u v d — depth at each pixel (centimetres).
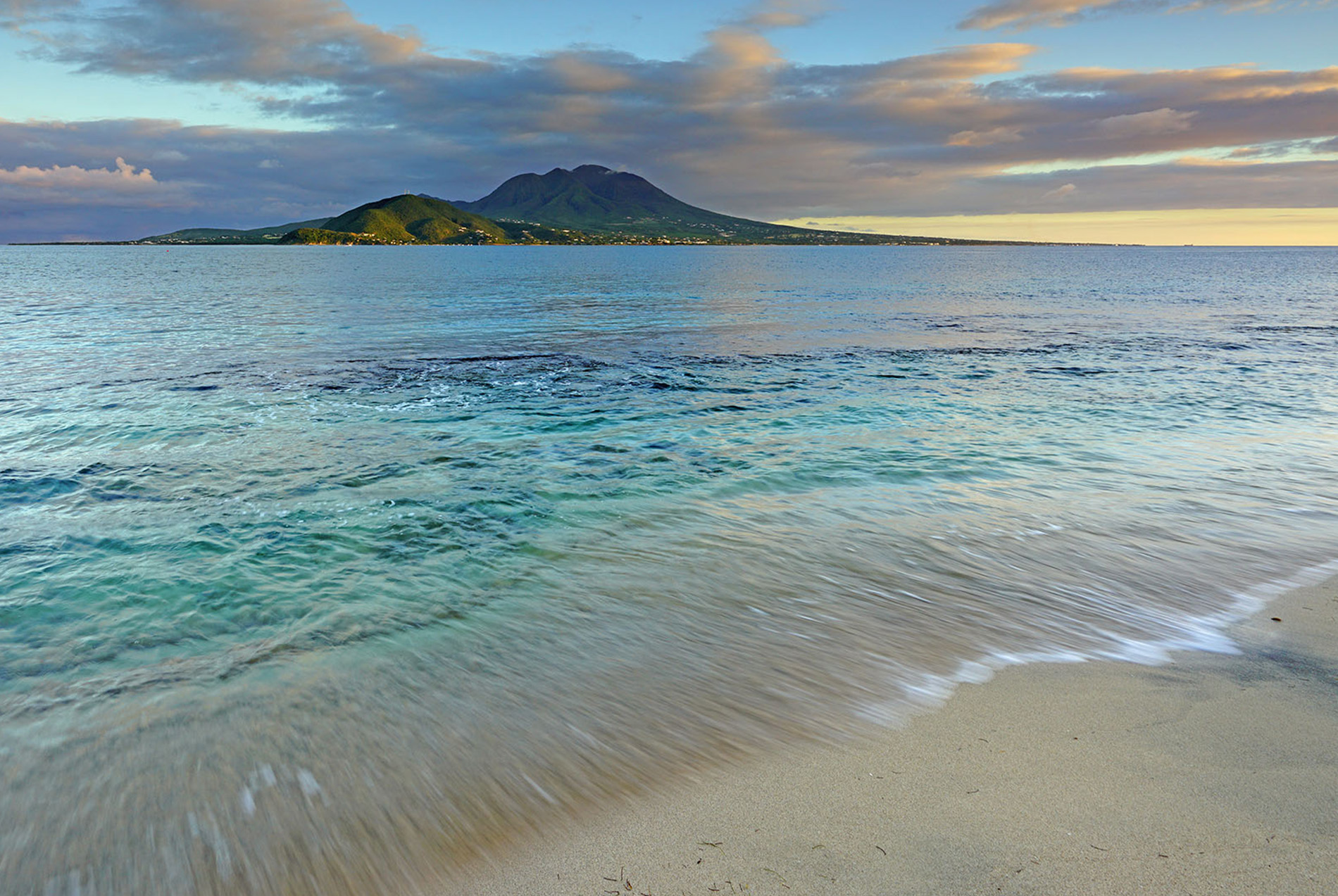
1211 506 1062
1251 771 473
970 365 2483
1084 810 436
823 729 536
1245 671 614
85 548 898
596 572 831
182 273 9962
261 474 1199
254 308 4612
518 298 5697
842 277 9756
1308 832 413
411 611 736
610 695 585
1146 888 372
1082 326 3822
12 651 657
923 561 864
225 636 686
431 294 6100
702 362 2527
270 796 466
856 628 701
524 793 466
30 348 2716
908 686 597
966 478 1202
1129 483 1176
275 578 816
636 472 1229
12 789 472
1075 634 688
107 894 392
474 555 881
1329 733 518
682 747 516
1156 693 580
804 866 393
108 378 2098
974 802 446
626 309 4753
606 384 2089
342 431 1499
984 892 371
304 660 641
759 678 611
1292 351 2834
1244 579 815
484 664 634
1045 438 1463
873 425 1577
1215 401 1856
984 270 12406
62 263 14425
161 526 972
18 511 1023
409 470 1230
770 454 1343
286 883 398
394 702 574
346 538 934
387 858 412
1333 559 870
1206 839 408
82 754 509
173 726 541
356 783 478
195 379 2106
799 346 2984
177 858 416
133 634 691
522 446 1393
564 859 407
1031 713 552
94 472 1203
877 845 409
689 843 416
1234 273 11581
